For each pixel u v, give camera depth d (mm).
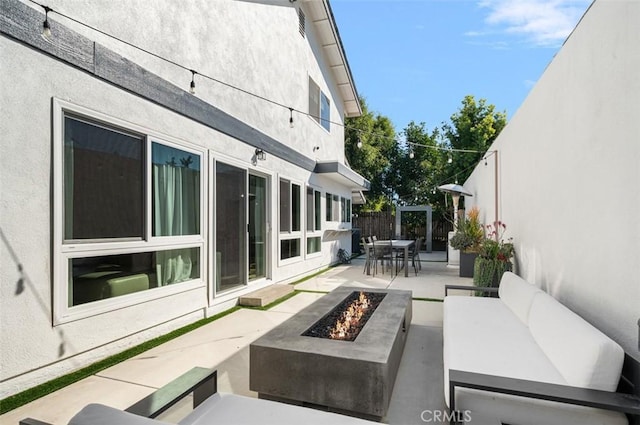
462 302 3809
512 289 3615
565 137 3100
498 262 5168
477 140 16031
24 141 2590
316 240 9141
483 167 8430
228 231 5219
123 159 3471
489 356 2314
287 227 7281
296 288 6746
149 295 3742
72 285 2980
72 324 2939
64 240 2891
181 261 4281
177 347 3551
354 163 18672
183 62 4293
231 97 5312
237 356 3328
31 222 2635
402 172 19609
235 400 1815
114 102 3336
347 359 2287
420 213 16828
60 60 2846
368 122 18859
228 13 5254
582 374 1804
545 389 1734
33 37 2643
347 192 12430
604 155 2377
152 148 3811
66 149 2930
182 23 4285
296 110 7711
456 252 10023
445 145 18812
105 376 2877
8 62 2492
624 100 2139
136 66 3588
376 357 2291
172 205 4094
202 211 4586
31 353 2627
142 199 3680
